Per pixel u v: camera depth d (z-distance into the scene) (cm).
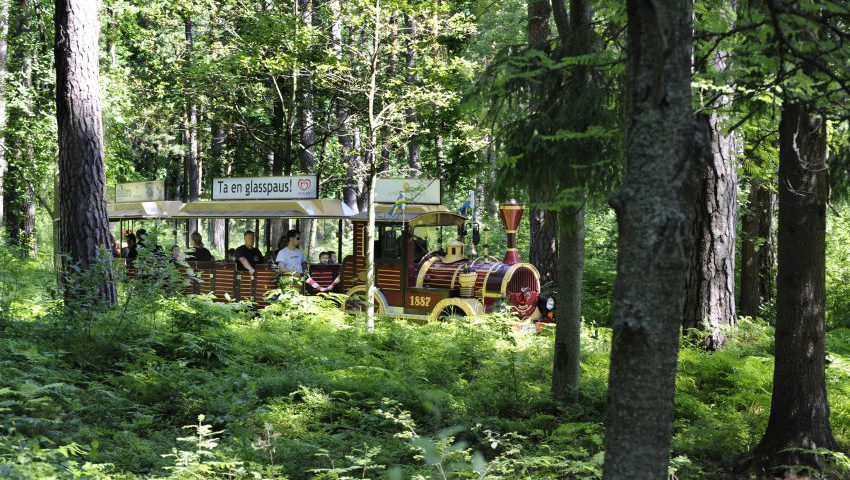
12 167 2614
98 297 984
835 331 1441
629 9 342
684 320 1149
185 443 639
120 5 2408
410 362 1030
